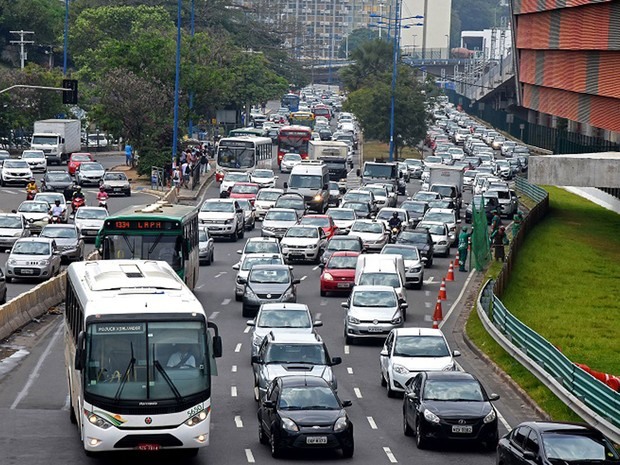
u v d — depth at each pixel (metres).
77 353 28.78
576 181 78.81
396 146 162.75
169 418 28.70
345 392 40.78
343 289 61.31
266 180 108.31
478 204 99.44
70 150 137.12
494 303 52.50
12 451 30.88
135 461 30.36
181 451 30.11
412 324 54.34
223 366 44.25
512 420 37.34
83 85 162.75
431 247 74.38
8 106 146.12
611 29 91.44
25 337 49.12
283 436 30.89
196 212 57.09
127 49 131.12
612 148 117.38
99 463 29.89
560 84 110.38
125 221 49.38
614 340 53.59
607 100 95.56
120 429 28.55
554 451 26.55
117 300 29.67
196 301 30.28
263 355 38.00
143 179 119.38
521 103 137.25
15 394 38.41
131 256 49.22
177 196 104.25
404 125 161.12
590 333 55.22
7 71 151.25
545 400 39.38
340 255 63.28
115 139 134.12
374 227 77.00
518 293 66.00
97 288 30.66
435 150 163.50
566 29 105.75
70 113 157.25
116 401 28.55
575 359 49.00
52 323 52.72
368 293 50.91
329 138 179.50
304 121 189.12
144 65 131.38
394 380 39.62
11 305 50.16
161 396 28.73
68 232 71.00
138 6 194.62
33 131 147.50
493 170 140.75
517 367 44.56
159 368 28.89
